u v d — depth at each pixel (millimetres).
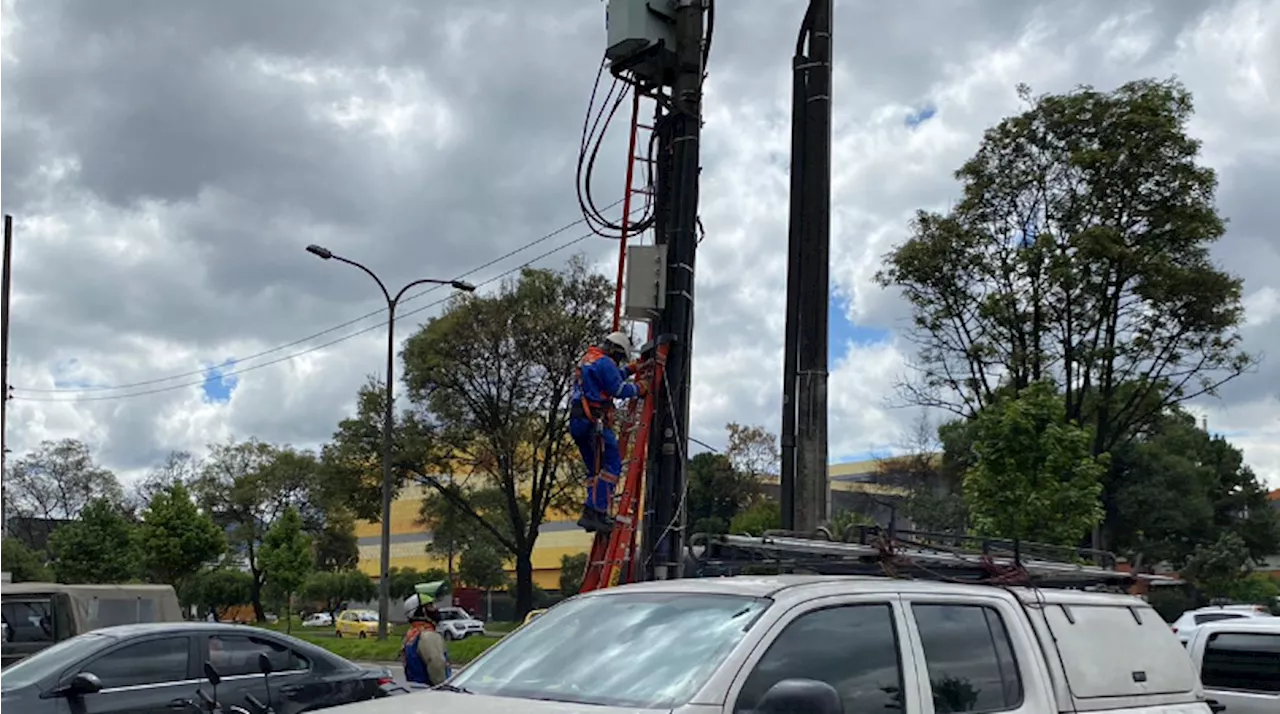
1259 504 52781
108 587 15008
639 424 9359
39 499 71625
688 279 9578
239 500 69625
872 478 61094
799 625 4402
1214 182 29750
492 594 66438
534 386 47656
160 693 9906
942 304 31703
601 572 9102
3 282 32375
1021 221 31219
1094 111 30062
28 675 9609
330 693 10875
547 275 47188
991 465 21125
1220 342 30172
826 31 9875
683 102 9719
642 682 4219
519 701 4223
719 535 6297
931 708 4680
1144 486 40750
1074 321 30469
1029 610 5414
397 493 52500
